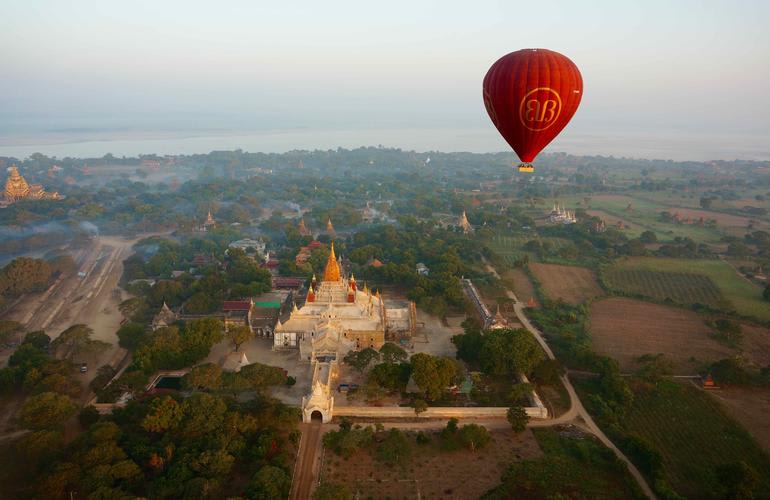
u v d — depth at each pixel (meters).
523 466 120.31
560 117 120.62
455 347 184.62
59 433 118.81
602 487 116.06
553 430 138.12
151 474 113.50
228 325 184.75
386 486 116.19
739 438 136.00
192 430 122.44
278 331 179.38
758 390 159.25
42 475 106.12
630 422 143.12
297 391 153.62
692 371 171.75
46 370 147.62
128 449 116.50
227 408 132.50
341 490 104.81
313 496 108.69
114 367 166.88
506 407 145.38
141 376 146.50
